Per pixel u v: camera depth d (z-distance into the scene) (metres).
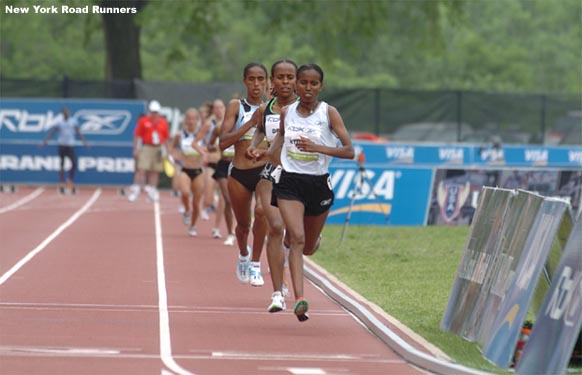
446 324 26.61
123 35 96.31
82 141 81.38
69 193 80.19
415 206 54.97
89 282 34.66
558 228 21.81
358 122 89.00
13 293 31.86
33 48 162.75
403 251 46.06
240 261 32.50
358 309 29.20
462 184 55.25
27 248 44.31
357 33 102.88
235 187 30.69
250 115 30.02
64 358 22.84
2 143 83.25
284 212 25.95
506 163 74.81
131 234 51.34
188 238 49.91
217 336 26.00
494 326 23.03
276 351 24.34
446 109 89.62
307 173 26.00
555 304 21.19
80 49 164.38
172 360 23.00
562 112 90.50
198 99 85.56
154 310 29.61
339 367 22.75
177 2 95.50
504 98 90.19
